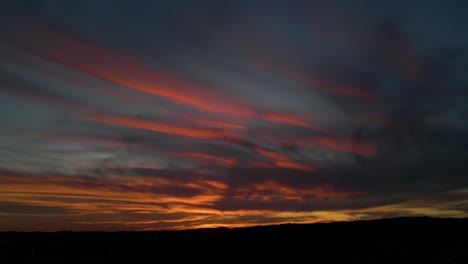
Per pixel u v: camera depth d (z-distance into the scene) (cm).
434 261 3372
